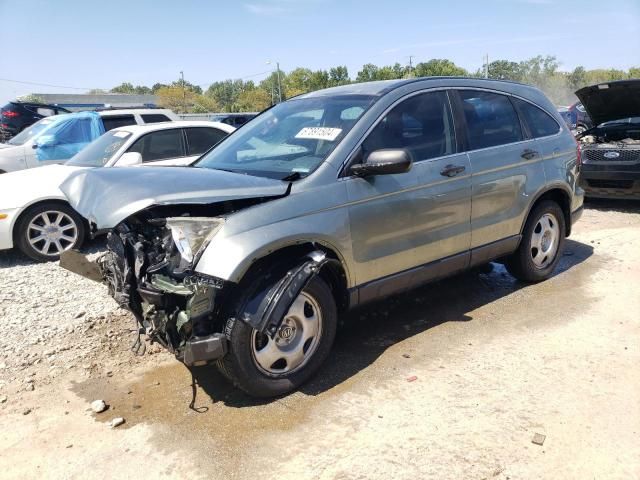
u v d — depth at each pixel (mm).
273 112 4902
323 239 3605
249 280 3383
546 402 3408
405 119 4254
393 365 3977
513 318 4707
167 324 3307
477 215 4633
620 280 5535
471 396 3516
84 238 7309
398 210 4031
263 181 3551
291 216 3496
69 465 3041
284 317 3348
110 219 3186
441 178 4301
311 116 4398
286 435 3207
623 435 3068
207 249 3205
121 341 4539
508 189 4863
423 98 4426
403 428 3209
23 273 6496
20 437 3307
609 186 8789
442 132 4473
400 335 4480
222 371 3490
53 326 4832
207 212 3492
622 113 9625
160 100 82312
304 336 3664
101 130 9820
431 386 3658
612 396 3445
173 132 8008
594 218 8414
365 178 3869
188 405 3584
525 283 5559
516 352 4078
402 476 2807
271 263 3453
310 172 3744
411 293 5391
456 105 4641
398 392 3609
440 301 5172
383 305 5117
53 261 7020
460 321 4699
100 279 4164
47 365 4168
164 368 4102
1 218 6699
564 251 6621
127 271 3527
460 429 3176
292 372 3648
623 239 7062
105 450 3156
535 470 2824
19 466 3047
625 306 4867
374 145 4004
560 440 3045
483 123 4832
